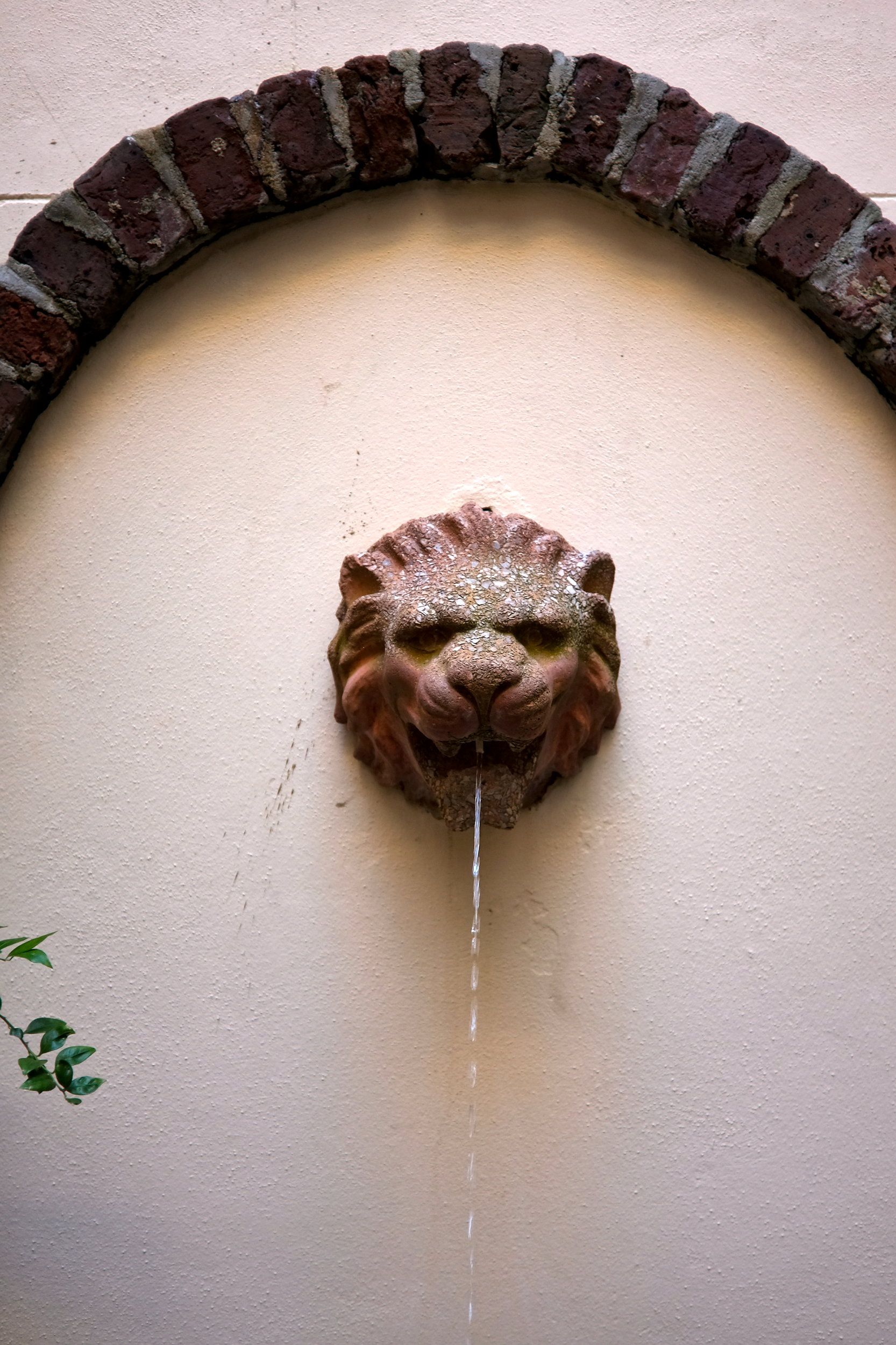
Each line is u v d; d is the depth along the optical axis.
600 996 1.31
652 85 1.43
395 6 1.50
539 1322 1.26
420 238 1.44
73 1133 1.29
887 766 1.36
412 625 1.20
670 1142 1.29
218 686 1.36
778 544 1.39
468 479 1.39
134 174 1.40
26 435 1.40
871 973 1.32
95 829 1.33
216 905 1.32
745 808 1.34
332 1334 1.25
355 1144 1.28
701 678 1.36
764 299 1.44
